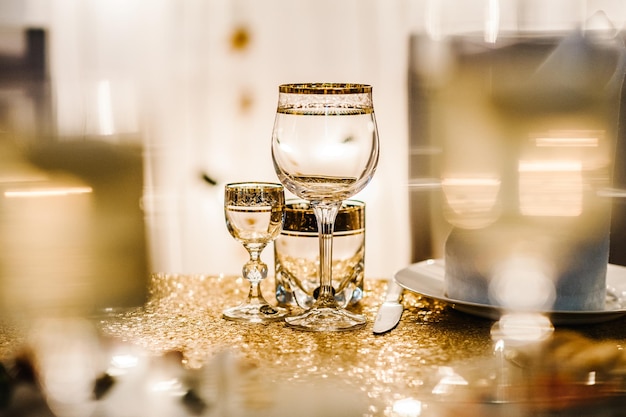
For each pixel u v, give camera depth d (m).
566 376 0.87
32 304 1.09
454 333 0.98
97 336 0.98
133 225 1.79
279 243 1.08
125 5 1.80
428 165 1.69
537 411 0.86
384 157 1.71
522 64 1.61
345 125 0.98
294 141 0.98
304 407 0.83
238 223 1.03
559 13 1.58
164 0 1.77
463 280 1.03
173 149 1.82
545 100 1.02
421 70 1.67
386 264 1.74
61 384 0.87
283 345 0.95
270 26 1.73
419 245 1.73
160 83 1.80
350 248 1.08
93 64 1.83
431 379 0.87
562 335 0.97
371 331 0.99
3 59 1.85
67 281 1.20
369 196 1.73
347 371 0.89
